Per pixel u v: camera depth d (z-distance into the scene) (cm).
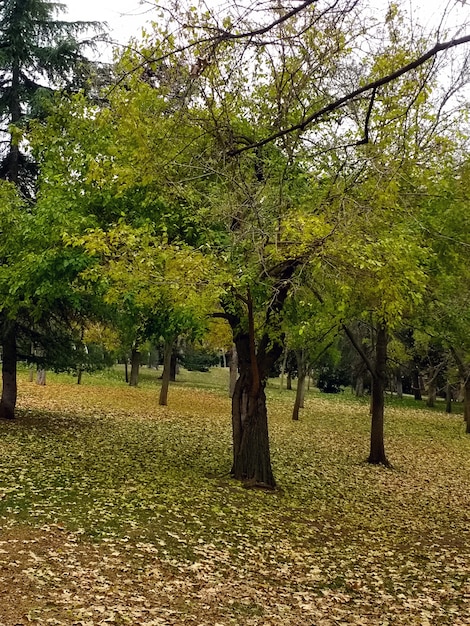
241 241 749
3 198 1270
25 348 1664
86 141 1119
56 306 1498
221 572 665
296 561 741
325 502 1086
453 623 600
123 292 932
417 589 695
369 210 685
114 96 779
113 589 571
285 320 1041
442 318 1337
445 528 996
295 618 567
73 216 1054
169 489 1006
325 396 3834
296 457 1548
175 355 3941
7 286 1239
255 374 1118
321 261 719
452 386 3397
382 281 758
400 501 1166
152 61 489
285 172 778
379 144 720
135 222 996
